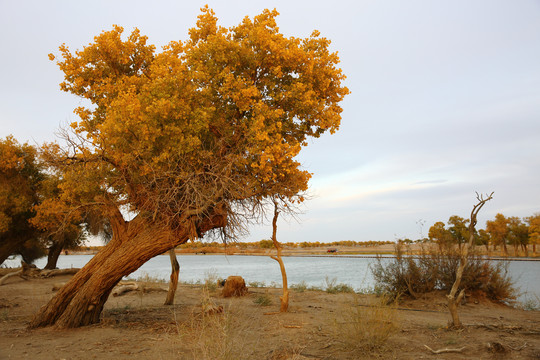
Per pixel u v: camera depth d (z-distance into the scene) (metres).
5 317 10.60
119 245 9.73
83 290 9.17
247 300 14.34
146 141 8.62
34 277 23.42
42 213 19.25
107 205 9.64
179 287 20.16
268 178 9.17
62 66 10.34
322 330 8.18
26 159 23.27
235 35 10.87
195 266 77.50
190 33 10.91
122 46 10.73
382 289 14.23
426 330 8.21
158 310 11.84
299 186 10.08
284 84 10.80
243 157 9.28
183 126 8.88
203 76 9.48
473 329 8.15
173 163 9.15
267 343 7.04
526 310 13.19
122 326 9.08
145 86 9.05
